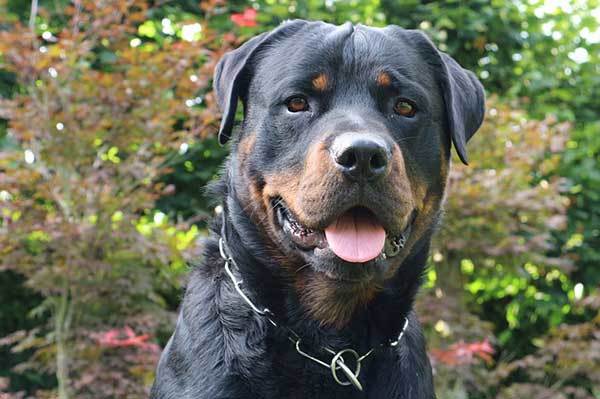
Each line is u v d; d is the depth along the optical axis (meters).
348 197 0.79
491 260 1.70
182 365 0.86
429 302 1.59
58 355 1.42
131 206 1.42
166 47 1.42
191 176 1.79
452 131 0.89
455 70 0.93
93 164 1.43
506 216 1.58
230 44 1.62
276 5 1.81
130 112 1.42
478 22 1.96
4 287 1.77
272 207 0.86
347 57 0.86
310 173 0.80
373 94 0.85
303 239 0.83
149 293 1.44
